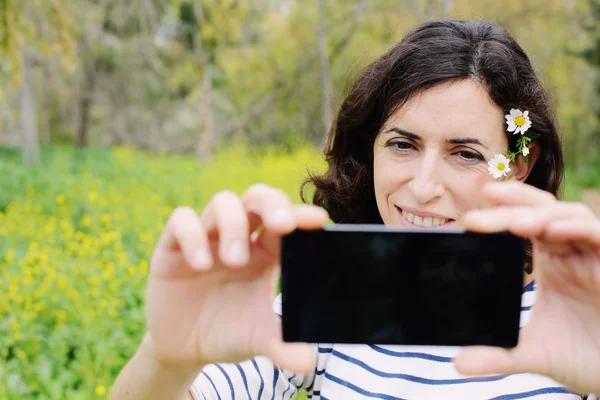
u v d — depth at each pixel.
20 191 9.20
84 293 4.45
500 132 1.39
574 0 15.81
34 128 14.09
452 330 0.94
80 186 9.62
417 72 1.37
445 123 1.33
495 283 0.94
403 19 14.46
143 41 19.80
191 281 0.96
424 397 1.33
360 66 1.95
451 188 1.35
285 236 0.95
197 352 0.98
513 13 13.79
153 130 25.59
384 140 1.43
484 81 1.36
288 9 19.23
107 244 6.07
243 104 23.58
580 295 0.94
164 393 1.07
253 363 1.38
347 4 18.05
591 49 18.47
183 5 16.86
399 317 0.94
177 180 11.84
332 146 1.91
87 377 3.51
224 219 0.86
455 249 0.94
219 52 19.41
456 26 1.47
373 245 0.95
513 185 0.89
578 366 0.92
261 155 22.44
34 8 10.23
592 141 24.39
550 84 2.15
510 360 0.92
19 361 3.66
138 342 3.99
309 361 0.90
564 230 0.84
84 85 21.30
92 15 16.20
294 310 0.95
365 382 1.38
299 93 21.91
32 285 4.50
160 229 6.80
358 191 1.77
